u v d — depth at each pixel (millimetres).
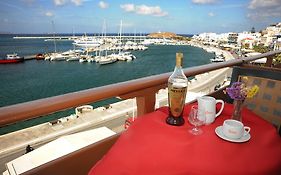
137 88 1288
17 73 36719
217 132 1029
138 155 836
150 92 1478
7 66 42812
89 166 1330
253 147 922
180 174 741
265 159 834
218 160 814
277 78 1731
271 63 3262
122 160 810
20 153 10109
